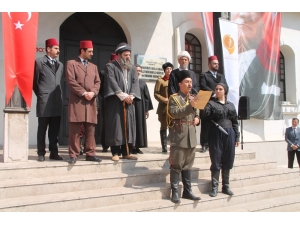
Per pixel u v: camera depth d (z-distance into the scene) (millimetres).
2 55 6727
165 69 6211
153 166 5133
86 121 4637
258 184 5504
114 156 4902
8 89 4512
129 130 4902
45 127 4797
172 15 8594
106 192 4188
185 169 4484
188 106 4180
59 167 4445
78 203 3943
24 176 4234
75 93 4586
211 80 5871
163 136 6027
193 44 9328
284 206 4961
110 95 4781
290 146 8953
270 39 9742
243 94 9109
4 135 4477
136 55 7977
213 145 4773
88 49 4848
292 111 10453
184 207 4336
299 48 10820
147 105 6141
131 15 7988
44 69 4836
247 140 9422
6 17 4492
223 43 7133
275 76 9828
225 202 4711
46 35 6961
